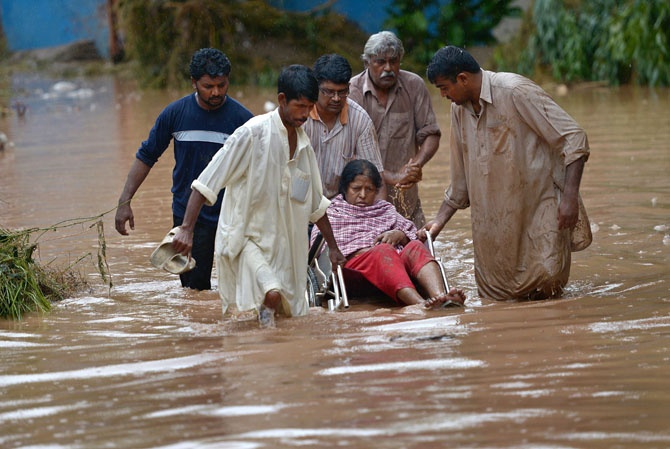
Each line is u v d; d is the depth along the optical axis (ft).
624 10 173.99
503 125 47.26
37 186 91.91
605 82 173.47
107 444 27.89
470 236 66.08
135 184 55.21
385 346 38.14
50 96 201.26
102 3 258.98
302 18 212.02
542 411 29.12
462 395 30.99
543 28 180.14
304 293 46.73
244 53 208.13
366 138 54.60
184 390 32.99
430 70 47.83
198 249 53.72
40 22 263.08
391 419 28.81
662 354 35.04
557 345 37.09
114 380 34.73
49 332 43.68
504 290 48.73
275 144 44.98
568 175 46.62
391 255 48.91
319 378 33.65
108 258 61.98
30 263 52.26
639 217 66.80
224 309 46.42
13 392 33.76
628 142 103.86
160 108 169.17
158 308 48.85
